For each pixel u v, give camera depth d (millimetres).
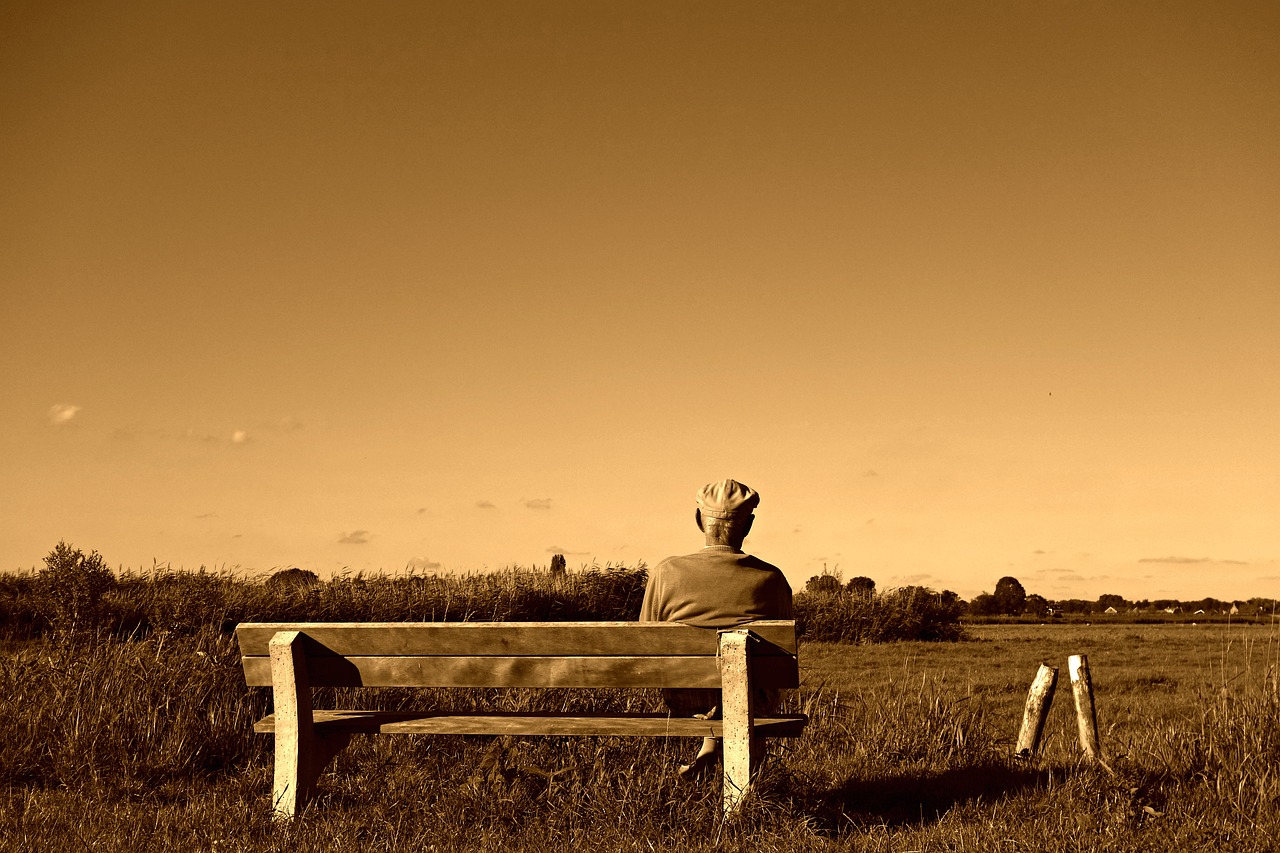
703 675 4043
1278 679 5621
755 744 4301
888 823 4258
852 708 6695
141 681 5809
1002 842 3764
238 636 4383
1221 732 5141
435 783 4734
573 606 17656
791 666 3998
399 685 4309
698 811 4000
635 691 6266
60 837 3982
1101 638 22219
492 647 4172
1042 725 5902
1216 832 3867
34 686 5852
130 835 4039
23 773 5199
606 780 4434
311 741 4340
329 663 4359
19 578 13039
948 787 4883
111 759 5172
